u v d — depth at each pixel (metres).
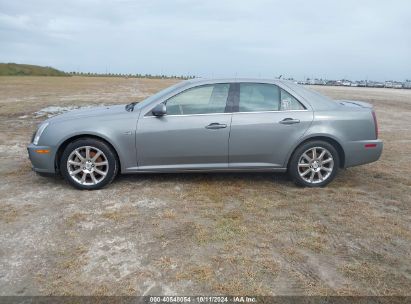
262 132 4.52
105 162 4.50
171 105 4.54
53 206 3.98
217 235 3.35
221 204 4.12
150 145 4.47
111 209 3.92
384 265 2.90
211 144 4.51
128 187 4.62
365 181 5.08
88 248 3.09
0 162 5.76
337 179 5.14
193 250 3.07
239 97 4.60
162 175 5.13
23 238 3.24
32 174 5.13
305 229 3.52
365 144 4.69
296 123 4.55
